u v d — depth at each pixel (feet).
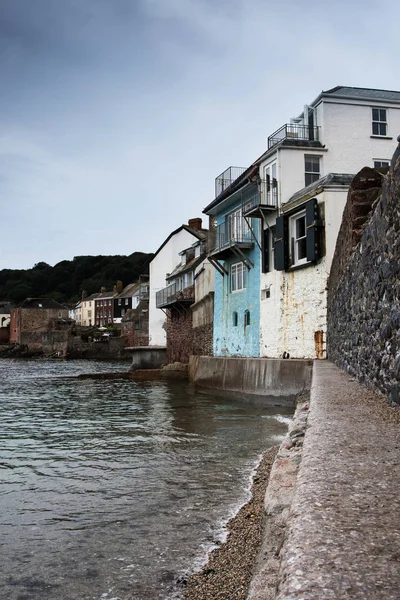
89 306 433.89
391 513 8.18
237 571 16.42
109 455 37.73
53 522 22.89
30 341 345.72
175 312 135.85
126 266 563.07
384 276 23.49
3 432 49.52
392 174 21.67
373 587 5.79
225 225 94.27
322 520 7.92
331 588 5.78
